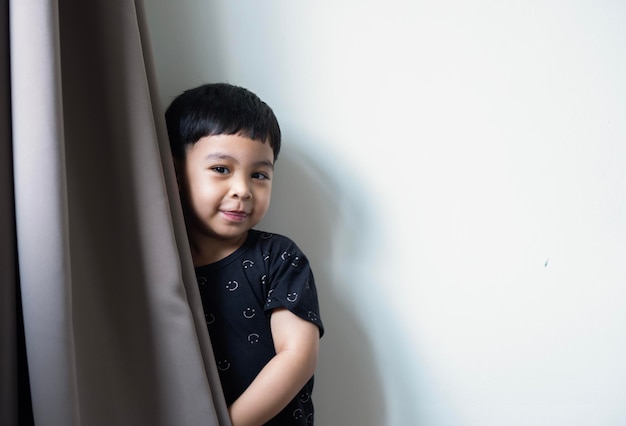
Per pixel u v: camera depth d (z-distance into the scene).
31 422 0.67
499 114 1.04
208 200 0.81
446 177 1.03
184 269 0.77
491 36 1.04
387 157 1.02
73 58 0.71
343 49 1.01
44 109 0.59
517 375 1.06
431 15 1.02
